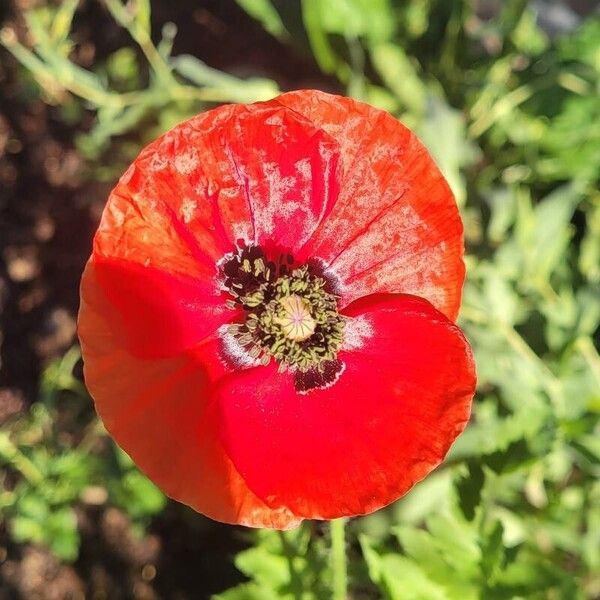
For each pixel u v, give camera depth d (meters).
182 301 0.11
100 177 0.24
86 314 0.10
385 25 0.21
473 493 0.15
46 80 0.24
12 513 0.22
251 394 0.12
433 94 0.18
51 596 0.22
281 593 0.15
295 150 0.11
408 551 0.14
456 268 0.12
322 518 0.11
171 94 0.20
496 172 0.21
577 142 0.21
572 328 0.17
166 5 0.25
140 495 0.20
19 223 0.24
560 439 0.16
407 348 0.11
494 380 0.17
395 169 0.11
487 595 0.14
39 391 0.23
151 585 0.22
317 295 0.12
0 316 0.24
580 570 0.19
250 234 0.12
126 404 0.11
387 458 0.11
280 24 0.22
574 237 0.22
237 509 0.11
